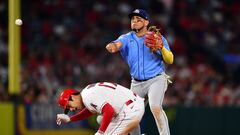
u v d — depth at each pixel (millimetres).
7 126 47875
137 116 28484
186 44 79312
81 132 51281
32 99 52562
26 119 48938
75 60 68438
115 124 28531
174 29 81438
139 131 30812
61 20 76875
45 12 77188
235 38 84375
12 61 47594
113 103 28188
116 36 77250
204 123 54969
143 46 30047
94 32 76375
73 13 78625
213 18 85875
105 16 80062
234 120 56000
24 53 68875
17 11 47531
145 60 30047
